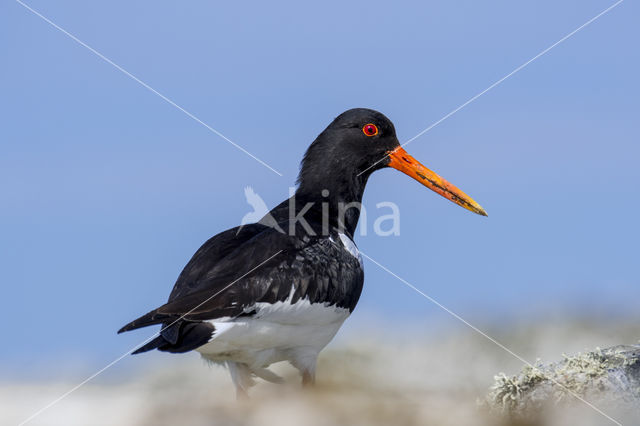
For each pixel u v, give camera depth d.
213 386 14.04
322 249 12.98
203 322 11.48
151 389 13.79
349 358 15.04
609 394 10.30
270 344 12.30
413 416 10.66
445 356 15.35
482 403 10.86
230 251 12.59
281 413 10.84
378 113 14.91
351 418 10.59
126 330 11.02
